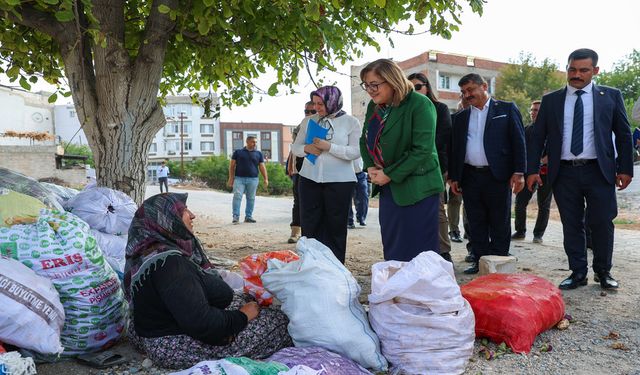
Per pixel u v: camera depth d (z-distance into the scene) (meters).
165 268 2.68
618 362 3.01
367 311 3.40
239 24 5.06
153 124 4.96
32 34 5.67
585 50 4.34
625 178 4.41
